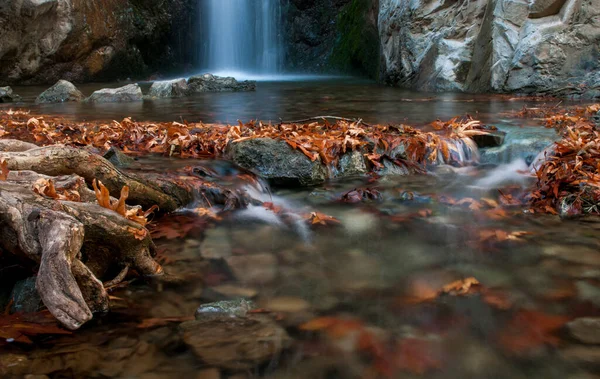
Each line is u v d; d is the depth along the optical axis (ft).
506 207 12.34
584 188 12.05
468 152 17.24
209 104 32.01
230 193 12.48
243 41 76.07
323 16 72.33
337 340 6.49
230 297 7.68
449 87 39.73
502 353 6.24
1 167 8.79
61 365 5.84
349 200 13.11
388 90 41.55
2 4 46.68
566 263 8.98
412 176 15.39
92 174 10.72
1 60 49.08
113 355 6.07
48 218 7.06
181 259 9.14
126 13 59.57
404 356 6.16
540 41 33.42
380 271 8.70
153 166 14.33
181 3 67.21
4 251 7.77
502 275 8.52
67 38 52.47
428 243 10.07
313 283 8.20
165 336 6.51
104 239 7.91
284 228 10.96
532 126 19.69
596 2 31.71
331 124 20.85
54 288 6.46
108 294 7.64
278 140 15.01
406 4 44.19
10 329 6.51
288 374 5.76
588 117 21.24
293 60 74.59
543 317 7.09
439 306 7.43
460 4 40.29
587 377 5.77
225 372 5.79
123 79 60.95
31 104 33.01
